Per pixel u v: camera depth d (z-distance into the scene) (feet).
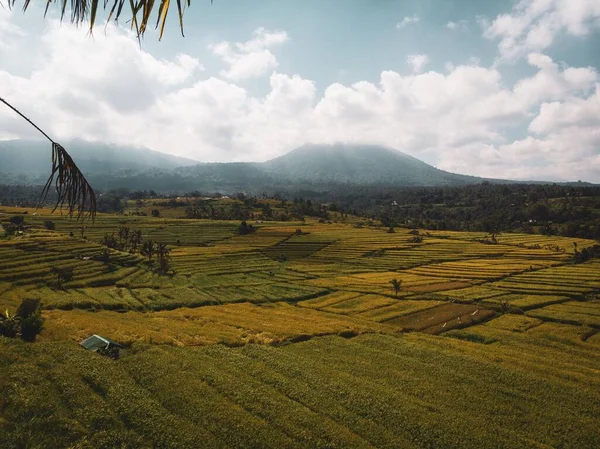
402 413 109.81
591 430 108.99
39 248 349.20
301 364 147.33
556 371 152.25
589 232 574.15
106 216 633.61
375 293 297.12
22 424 80.28
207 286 312.29
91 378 109.40
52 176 18.26
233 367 136.26
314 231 593.42
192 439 85.15
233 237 534.78
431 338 197.98
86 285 286.05
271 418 100.68
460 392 130.31
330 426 97.96
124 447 78.69
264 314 237.66
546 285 296.71
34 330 138.51
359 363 153.79
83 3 15.31
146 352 141.69
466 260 411.13
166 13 15.30
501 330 211.82
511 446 96.48
